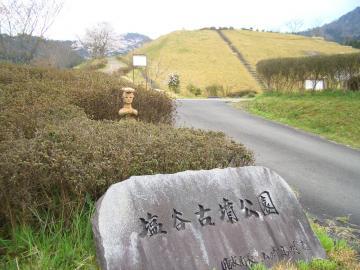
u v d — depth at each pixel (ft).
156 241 11.78
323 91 55.16
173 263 11.67
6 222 12.71
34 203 12.35
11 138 15.31
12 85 27.14
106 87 27.91
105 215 11.41
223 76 124.88
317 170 26.66
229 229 13.16
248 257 12.96
